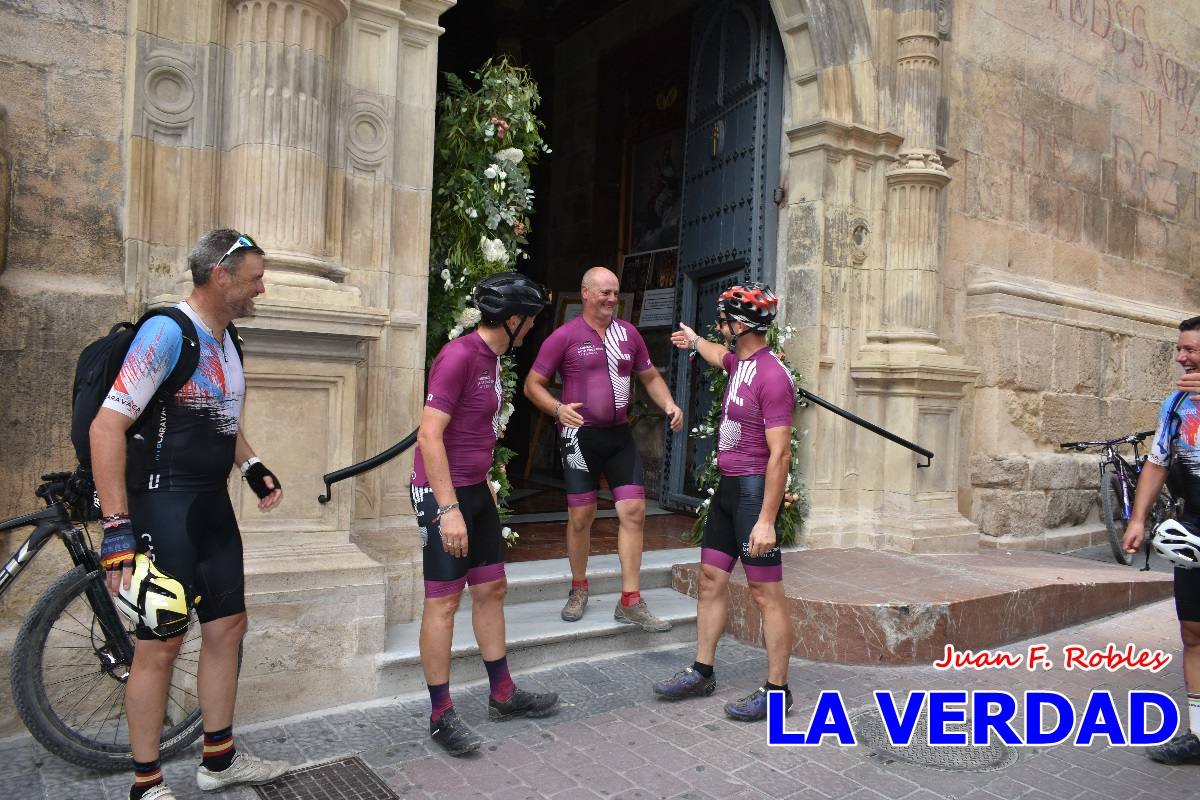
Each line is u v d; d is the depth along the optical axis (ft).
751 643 15.80
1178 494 11.59
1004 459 23.58
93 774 9.92
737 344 12.33
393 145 14.23
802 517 20.57
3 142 11.23
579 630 14.42
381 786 9.82
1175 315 30.76
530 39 35.91
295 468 12.16
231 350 9.17
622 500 14.74
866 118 21.44
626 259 33.55
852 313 21.47
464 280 15.84
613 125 34.50
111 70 12.15
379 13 14.02
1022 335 24.16
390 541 14.06
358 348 12.58
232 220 12.46
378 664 12.32
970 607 15.52
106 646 9.93
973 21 23.89
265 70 12.23
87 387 8.16
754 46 22.12
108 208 12.07
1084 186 27.71
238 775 9.62
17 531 11.22
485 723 11.71
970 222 23.95
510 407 16.67
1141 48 29.81
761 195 21.67
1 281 11.18
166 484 8.48
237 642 9.46
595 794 9.78
